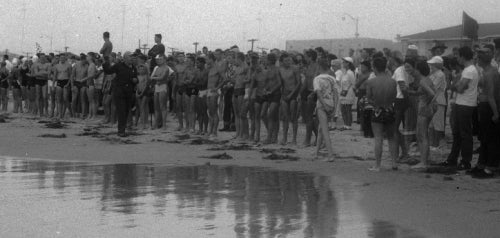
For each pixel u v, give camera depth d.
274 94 15.01
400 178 10.10
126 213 7.23
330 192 8.77
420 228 6.64
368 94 10.93
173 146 14.79
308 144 14.62
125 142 15.53
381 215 7.25
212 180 9.80
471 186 9.34
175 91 18.48
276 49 17.52
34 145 14.68
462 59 10.68
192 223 6.75
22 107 27.05
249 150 14.09
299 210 7.49
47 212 7.24
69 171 10.63
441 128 13.48
